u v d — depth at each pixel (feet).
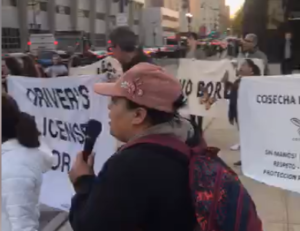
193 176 4.68
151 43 144.46
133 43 13.53
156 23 144.87
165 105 4.91
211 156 4.98
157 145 4.77
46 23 148.46
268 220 14.67
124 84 4.96
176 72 21.95
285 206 15.84
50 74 27.14
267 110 14.58
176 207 4.61
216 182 4.67
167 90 4.90
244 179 18.72
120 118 5.07
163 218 4.61
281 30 48.60
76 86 10.82
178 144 4.86
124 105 5.03
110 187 4.56
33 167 8.21
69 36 70.54
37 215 8.42
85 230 4.60
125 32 13.55
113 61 19.60
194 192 4.63
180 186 4.65
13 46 123.65
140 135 4.95
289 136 14.30
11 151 8.14
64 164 11.42
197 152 4.90
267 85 14.40
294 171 14.37
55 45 68.03
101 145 10.13
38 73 22.45
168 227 4.63
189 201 4.65
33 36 68.28
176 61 21.86
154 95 4.87
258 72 21.11
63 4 156.46
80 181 5.14
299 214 15.14
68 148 11.25
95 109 10.37
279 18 48.67
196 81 21.80
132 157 4.66
